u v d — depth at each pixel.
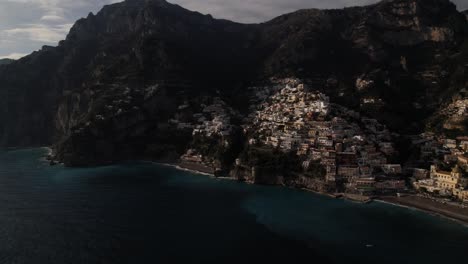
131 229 174.75
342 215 195.88
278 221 187.38
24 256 145.50
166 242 160.12
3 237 163.38
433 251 150.62
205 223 184.38
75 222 182.88
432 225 178.50
